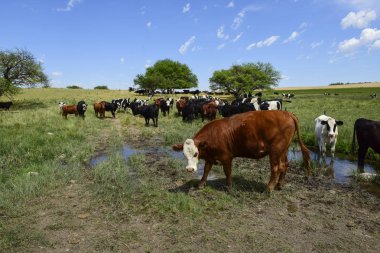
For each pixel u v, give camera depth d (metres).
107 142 14.22
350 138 13.23
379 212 6.39
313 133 14.55
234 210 6.30
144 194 7.13
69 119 21.30
